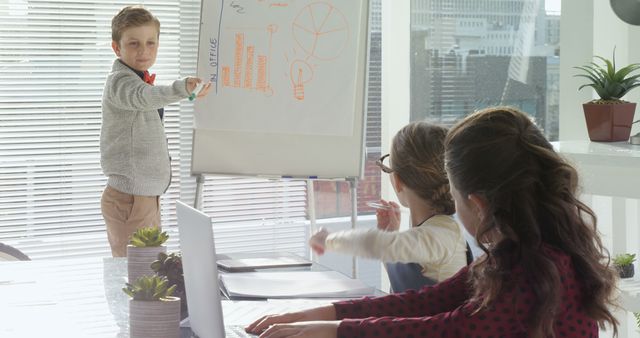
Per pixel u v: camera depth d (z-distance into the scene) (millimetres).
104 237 3881
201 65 3158
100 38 3787
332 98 3141
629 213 3369
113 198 3230
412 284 1937
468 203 1383
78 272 2217
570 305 1304
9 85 3693
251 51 3150
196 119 3152
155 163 3246
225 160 3164
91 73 3797
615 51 3479
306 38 3148
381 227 2281
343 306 1607
